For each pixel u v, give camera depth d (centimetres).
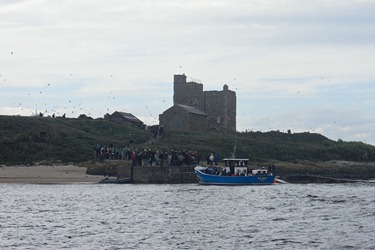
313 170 11750
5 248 3684
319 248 3738
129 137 12312
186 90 14962
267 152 13138
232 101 15150
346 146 14862
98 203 6059
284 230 4384
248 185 8806
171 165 8969
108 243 3853
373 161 14475
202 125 14050
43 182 8550
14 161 9788
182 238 4047
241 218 5028
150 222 4762
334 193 7531
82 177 8844
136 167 8800
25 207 5706
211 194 7144
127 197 6656
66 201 6225
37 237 4050
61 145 10519
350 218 5031
